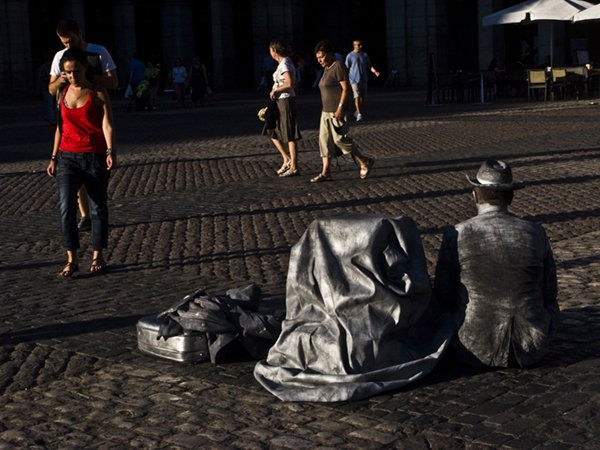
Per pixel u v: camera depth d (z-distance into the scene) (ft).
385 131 72.74
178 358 20.45
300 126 81.41
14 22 147.54
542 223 35.22
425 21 151.53
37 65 162.20
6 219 40.93
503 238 19.11
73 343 22.41
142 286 28.22
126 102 136.77
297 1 166.09
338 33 180.86
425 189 43.96
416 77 153.69
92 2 170.30
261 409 17.69
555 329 19.53
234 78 174.91
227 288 27.50
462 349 19.30
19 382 19.74
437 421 16.76
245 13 183.01
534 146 58.34
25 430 17.08
